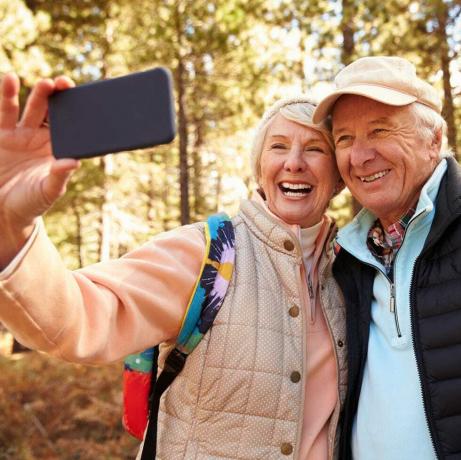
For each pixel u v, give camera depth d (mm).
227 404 1396
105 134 865
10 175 904
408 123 1507
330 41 5957
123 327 1239
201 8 7137
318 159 1641
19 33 6410
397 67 1569
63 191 888
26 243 950
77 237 12609
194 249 1428
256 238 1557
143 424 1562
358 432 1478
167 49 7348
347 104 1544
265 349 1411
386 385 1436
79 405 5008
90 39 8188
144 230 12547
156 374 1545
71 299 1057
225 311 1418
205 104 8594
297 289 1493
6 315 972
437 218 1421
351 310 1593
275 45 7055
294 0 6160
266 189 1674
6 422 4551
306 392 1499
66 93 882
